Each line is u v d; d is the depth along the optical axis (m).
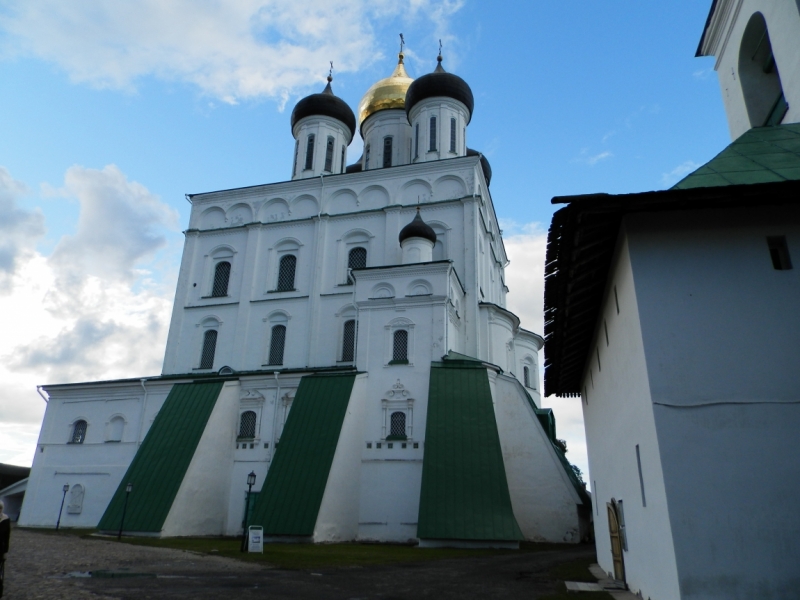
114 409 31.92
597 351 14.28
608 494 13.55
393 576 13.35
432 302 27.33
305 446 24.34
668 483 7.76
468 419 24.22
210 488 26.72
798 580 7.12
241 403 29.41
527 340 37.47
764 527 7.39
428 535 20.80
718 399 8.09
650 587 8.97
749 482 7.63
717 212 9.00
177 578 11.79
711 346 8.37
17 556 14.38
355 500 24.66
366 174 35.03
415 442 25.25
